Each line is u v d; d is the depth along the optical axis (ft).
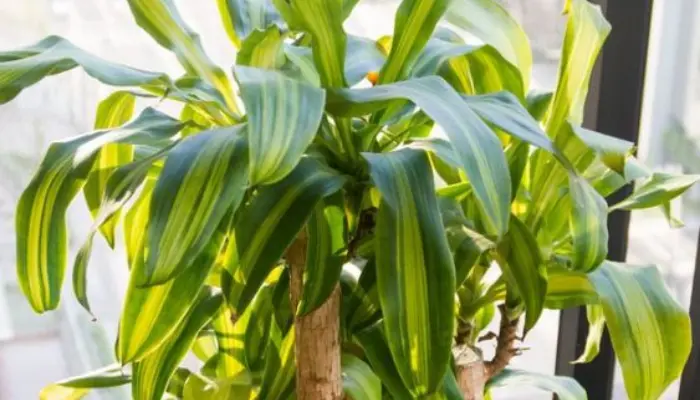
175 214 4.54
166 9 5.19
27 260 5.11
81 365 7.32
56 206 5.04
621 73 6.77
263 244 4.72
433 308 4.61
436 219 4.68
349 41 5.62
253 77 4.52
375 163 4.76
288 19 4.91
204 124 5.68
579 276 5.35
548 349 8.09
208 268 4.80
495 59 5.46
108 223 5.57
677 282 7.54
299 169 4.86
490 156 4.58
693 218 7.41
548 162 5.43
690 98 7.34
